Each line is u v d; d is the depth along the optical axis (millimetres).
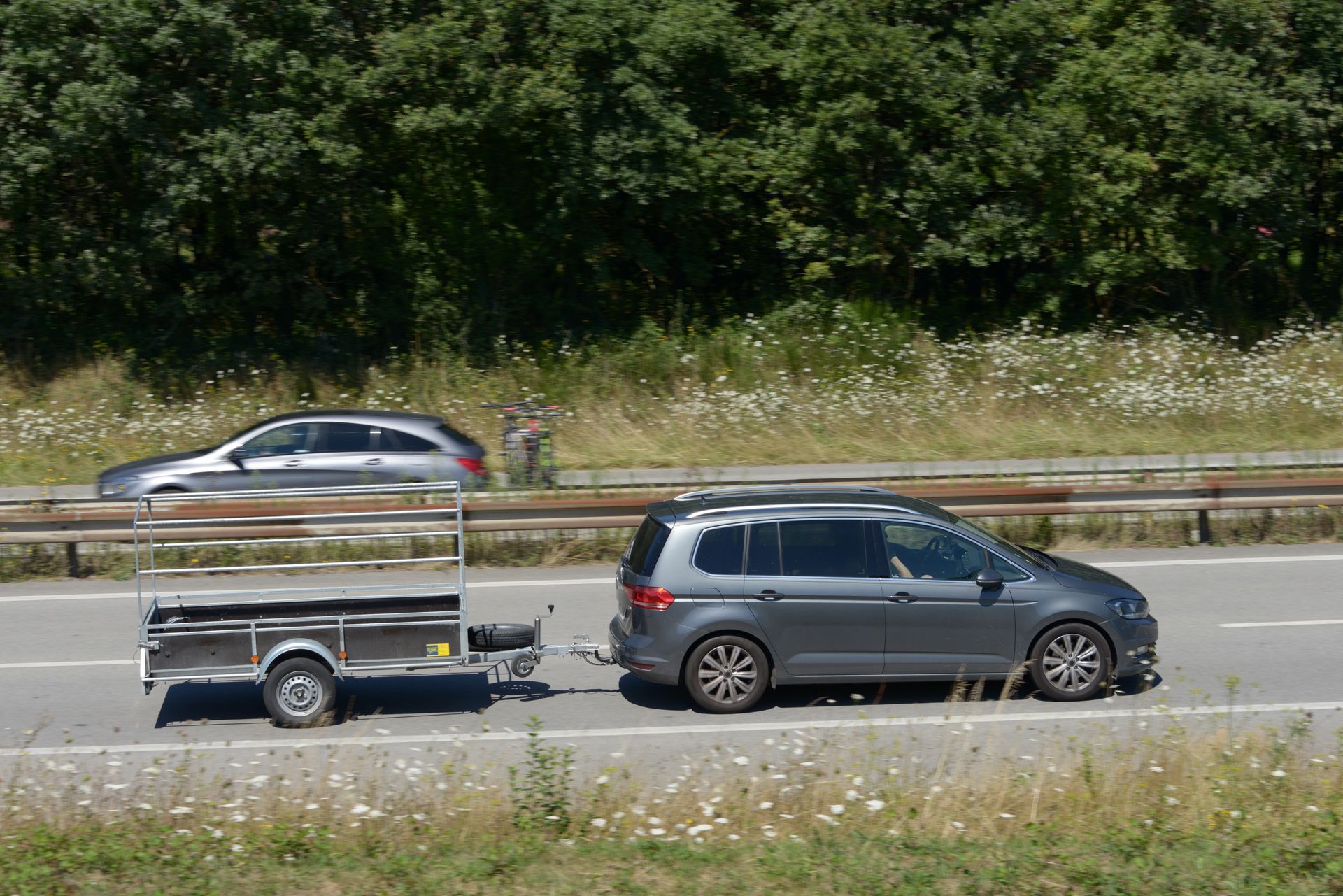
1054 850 6391
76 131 24047
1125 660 9820
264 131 25062
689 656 9602
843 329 27766
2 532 14422
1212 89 27797
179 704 10000
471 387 26609
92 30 25266
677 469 21516
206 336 28703
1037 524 16188
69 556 14828
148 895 5844
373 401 25734
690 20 28000
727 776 7840
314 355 28219
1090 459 22359
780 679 9641
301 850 6480
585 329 29500
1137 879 5996
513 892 5898
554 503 15109
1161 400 24859
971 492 15648
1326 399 25406
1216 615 12562
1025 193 29312
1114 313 30469
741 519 9766
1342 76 29406
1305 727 8320
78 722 9516
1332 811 6832
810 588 9609
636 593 9734
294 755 8625
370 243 29469
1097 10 30219
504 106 26484
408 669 9539
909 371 26531
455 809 7062
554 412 20719
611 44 27078
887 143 28328
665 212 28203
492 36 26500
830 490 10570
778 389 25312
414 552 15406
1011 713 9492
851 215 29641
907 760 7992
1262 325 30359
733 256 31516
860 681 9695
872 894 5816
